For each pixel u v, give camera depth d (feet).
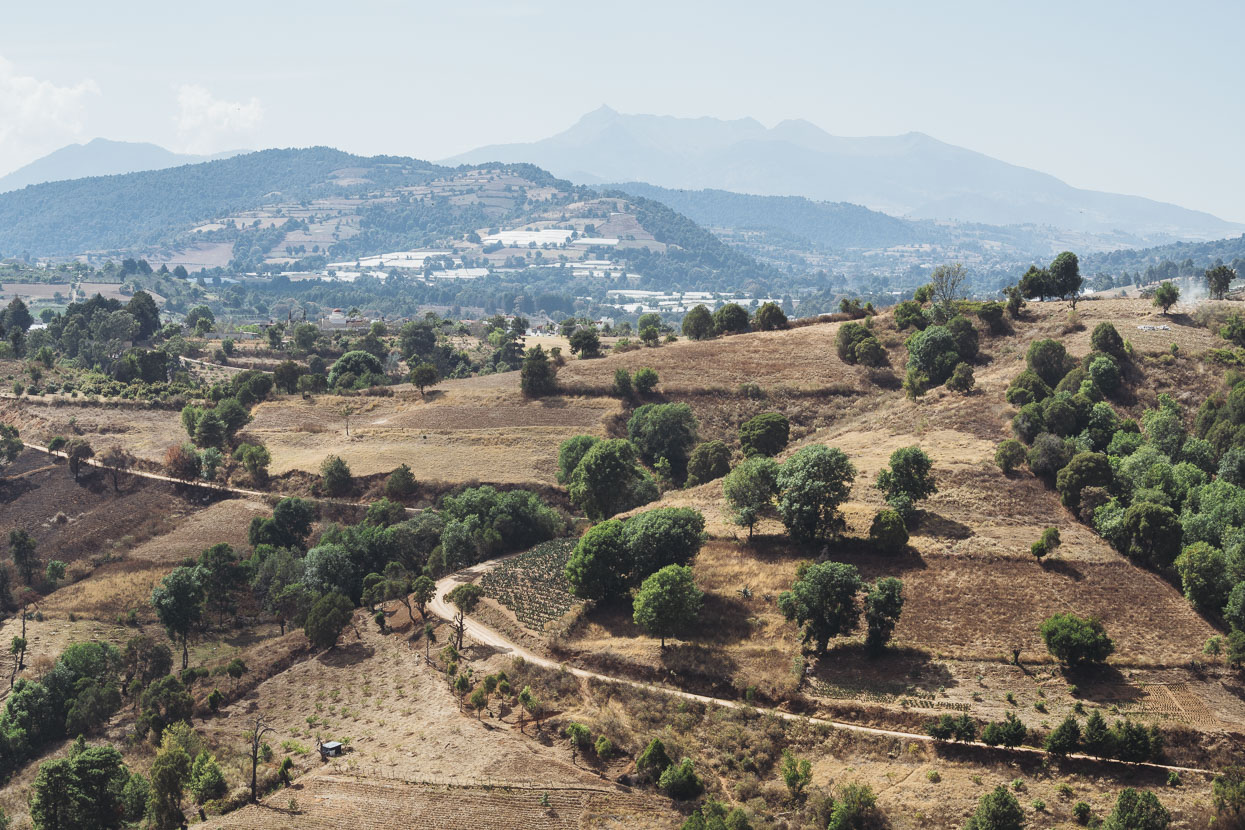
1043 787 255.70
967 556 359.46
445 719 309.63
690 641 329.11
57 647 400.26
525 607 376.07
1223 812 236.84
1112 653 302.45
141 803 283.79
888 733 279.69
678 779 263.29
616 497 471.21
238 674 358.43
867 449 475.31
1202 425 455.63
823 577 313.32
